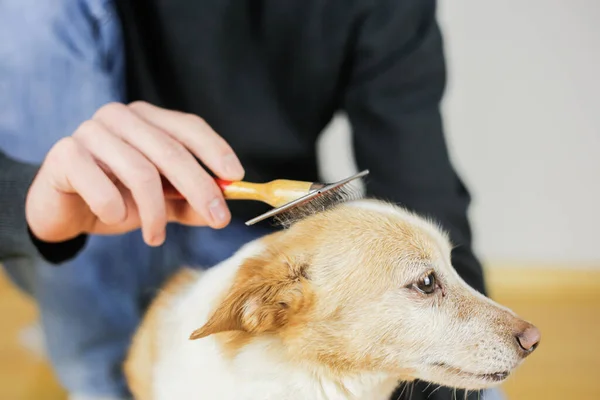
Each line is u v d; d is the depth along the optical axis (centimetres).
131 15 116
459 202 108
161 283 111
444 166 111
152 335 92
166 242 118
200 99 117
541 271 215
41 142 124
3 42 121
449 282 88
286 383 84
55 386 164
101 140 76
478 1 189
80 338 129
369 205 90
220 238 115
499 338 85
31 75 122
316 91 121
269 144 119
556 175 207
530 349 87
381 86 114
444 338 85
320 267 83
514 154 205
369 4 114
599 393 175
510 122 201
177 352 86
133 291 125
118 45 119
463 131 203
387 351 84
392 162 110
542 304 211
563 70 195
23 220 82
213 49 115
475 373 85
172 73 117
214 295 85
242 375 83
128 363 98
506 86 197
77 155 75
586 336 197
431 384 91
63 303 130
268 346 83
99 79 121
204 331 73
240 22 115
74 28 120
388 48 114
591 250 215
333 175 198
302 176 125
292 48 117
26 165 85
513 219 213
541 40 193
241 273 83
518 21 191
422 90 115
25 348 176
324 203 84
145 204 73
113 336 128
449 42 193
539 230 215
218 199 73
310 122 124
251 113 118
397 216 89
